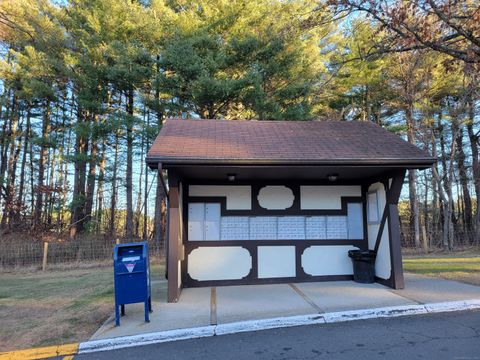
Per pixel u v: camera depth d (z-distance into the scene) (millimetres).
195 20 15945
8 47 19781
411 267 10383
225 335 5023
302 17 14383
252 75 14344
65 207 19328
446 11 8461
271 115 14883
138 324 5414
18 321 5871
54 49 16469
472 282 7816
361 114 22062
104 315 6043
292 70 15789
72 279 10094
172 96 15883
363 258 8086
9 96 20641
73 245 13711
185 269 8164
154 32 15594
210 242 8328
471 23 8266
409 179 20109
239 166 6895
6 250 12992
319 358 4102
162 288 8062
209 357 4250
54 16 17500
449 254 14352
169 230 6938
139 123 15906
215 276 8219
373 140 8438
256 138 8414
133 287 5516
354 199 8781
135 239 17578
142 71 14906
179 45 14750
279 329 5199
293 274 8414
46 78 16688
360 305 6074
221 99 14852
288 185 8695
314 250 8547
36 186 19953
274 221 8555
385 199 7855
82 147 19578
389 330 4980
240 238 8414
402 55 15445
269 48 14977
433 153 17875
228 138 8305
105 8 15453
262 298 6801
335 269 8523
